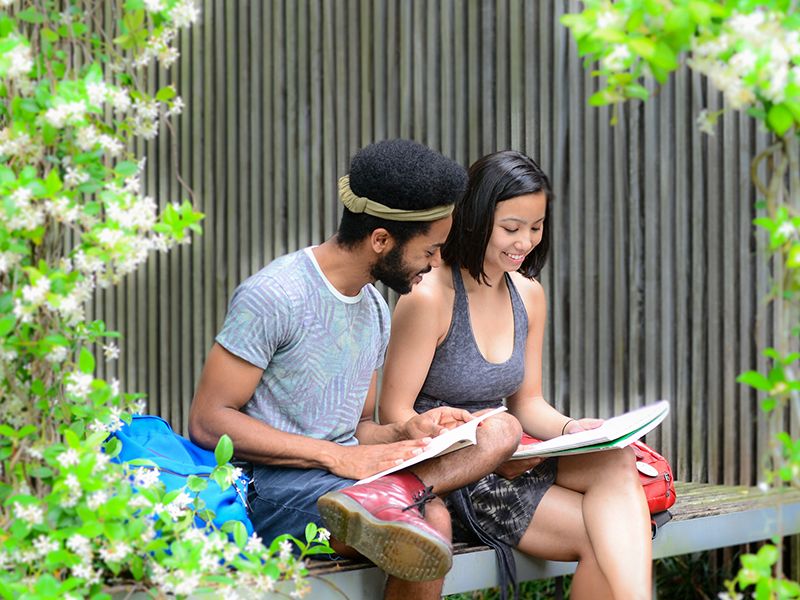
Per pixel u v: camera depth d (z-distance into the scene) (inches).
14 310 123.8
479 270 182.1
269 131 355.6
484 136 298.8
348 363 171.3
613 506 170.2
